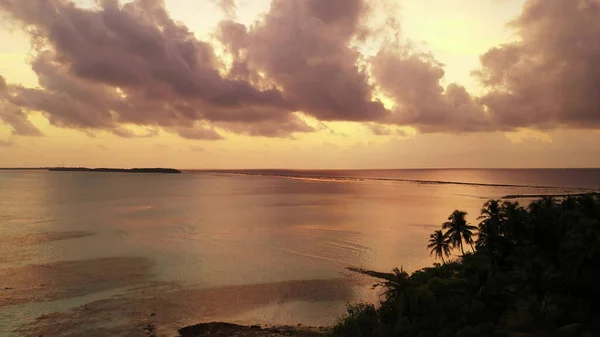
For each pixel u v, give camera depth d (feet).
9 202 585.63
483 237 168.35
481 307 117.39
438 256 255.70
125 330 143.84
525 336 88.89
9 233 326.03
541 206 155.33
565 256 119.55
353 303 173.68
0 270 215.72
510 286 118.83
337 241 301.43
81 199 641.81
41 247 273.75
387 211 499.10
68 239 301.63
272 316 160.04
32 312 158.61
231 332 143.33
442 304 124.57
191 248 274.36
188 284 195.93
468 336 104.63
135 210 490.49
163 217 428.15
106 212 467.93
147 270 218.79
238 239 306.55
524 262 130.62
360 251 269.44
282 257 251.39
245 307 168.45
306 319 157.48
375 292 187.52
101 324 148.56
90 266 225.56
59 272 213.05
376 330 124.36
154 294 181.27
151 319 154.10
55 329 143.64
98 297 176.45
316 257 252.01
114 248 272.31
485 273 132.16
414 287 136.46
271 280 203.92
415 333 118.01
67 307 164.25
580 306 103.71
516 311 102.89
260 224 381.81
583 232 114.83
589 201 135.54
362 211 497.46
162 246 279.90
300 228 359.05
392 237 318.65
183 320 154.10
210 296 180.24
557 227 133.28
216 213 466.70
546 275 113.60
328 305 171.94
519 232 147.64
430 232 341.82
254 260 242.78
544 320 92.89
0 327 144.66
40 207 518.78
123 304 168.66
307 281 202.80
